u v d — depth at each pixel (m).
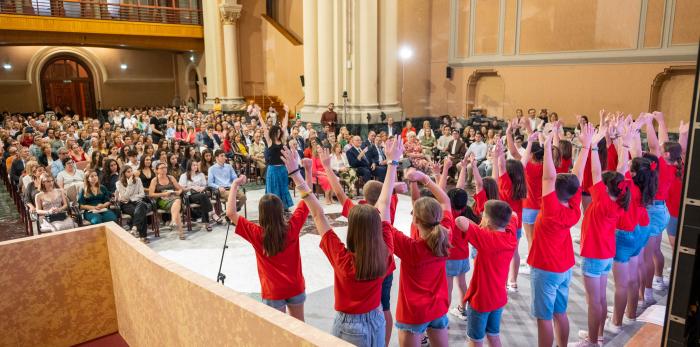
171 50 23.25
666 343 1.65
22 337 3.19
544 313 3.69
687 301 1.57
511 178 4.83
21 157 8.90
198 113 18.00
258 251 3.36
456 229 3.99
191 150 9.35
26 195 7.18
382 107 14.29
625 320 4.50
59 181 7.68
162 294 2.67
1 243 3.07
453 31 15.00
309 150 10.04
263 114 19.06
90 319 3.46
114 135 11.55
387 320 3.96
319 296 5.22
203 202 7.61
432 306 2.99
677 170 4.94
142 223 7.12
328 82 14.19
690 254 1.54
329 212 8.61
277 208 3.25
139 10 21.38
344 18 13.67
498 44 14.02
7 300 3.12
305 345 1.75
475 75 14.74
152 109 22.48
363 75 13.80
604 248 3.87
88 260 3.39
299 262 3.48
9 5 18.98
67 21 18.56
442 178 4.10
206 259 6.39
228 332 2.16
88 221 6.82
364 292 2.71
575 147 9.39
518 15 13.43
